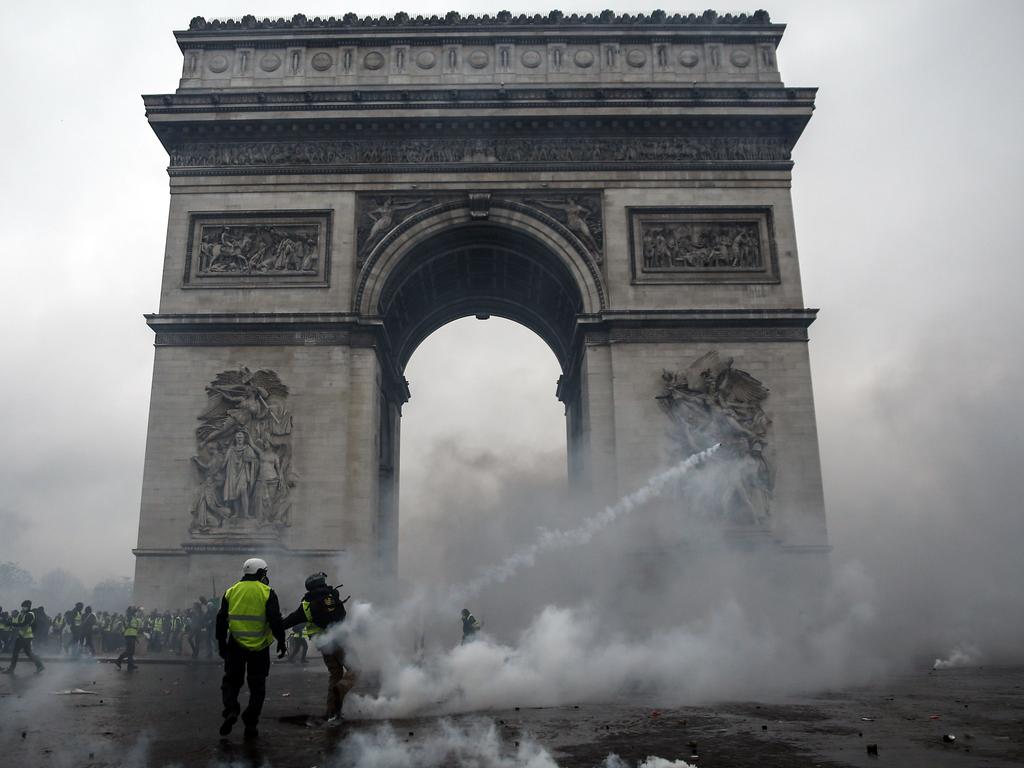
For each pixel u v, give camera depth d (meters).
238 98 67.44
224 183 67.62
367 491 62.06
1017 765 16.61
